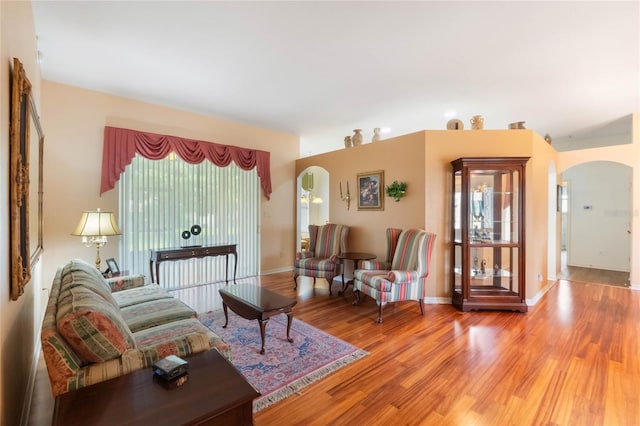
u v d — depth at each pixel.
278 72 3.49
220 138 5.25
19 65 1.51
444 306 4.03
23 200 1.69
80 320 1.35
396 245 4.28
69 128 3.85
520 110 4.71
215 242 5.23
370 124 5.54
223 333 3.09
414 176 4.32
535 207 4.30
